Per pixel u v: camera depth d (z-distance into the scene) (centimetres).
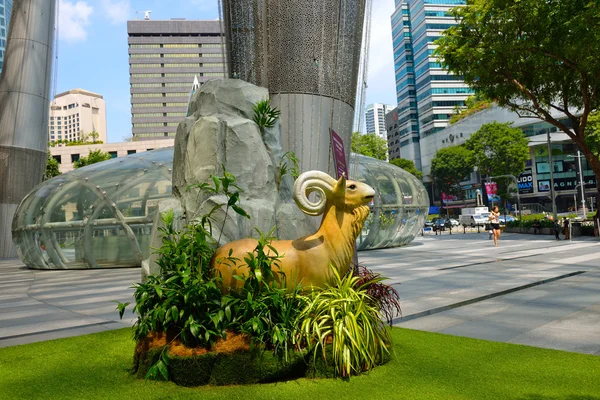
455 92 9225
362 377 400
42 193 1888
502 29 1739
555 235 2534
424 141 9638
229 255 431
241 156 650
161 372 395
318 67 754
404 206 2202
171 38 13300
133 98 13038
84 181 1792
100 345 556
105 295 1054
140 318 450
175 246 472
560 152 6600
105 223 1766
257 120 688
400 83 10881
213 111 706
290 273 446
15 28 2816
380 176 2195
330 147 764
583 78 1819
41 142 2906
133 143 8100
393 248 2238
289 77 749
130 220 1772
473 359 447
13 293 1179
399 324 627
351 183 473
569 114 2016
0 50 7081
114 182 1802
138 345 436
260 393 369
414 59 10119
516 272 1122
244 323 411
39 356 514
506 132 5809
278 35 754
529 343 508
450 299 795
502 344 502
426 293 871
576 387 364
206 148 655
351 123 810
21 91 2789
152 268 639
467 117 7762
